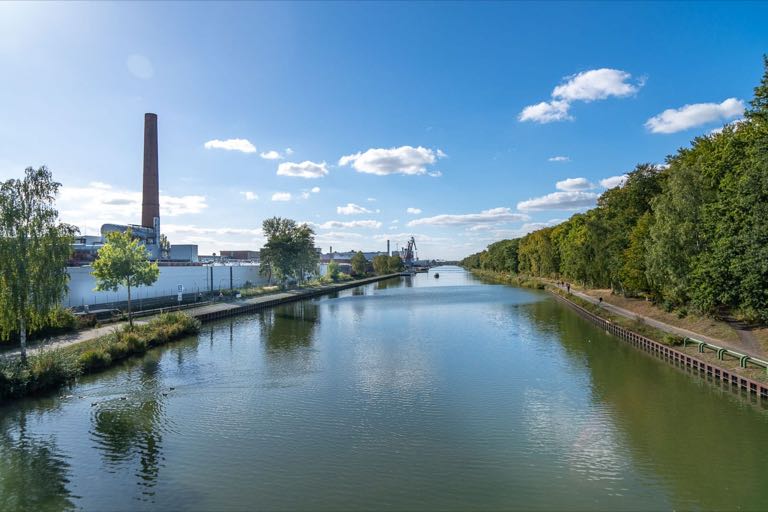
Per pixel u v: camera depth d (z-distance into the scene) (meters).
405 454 21.08
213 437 23.09
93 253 82.62
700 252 40.91
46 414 26.33
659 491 17.70
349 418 25.61
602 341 47.78
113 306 62.38
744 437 22.50
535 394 29.66
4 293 30.08
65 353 34.84
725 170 40.72
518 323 61.03
